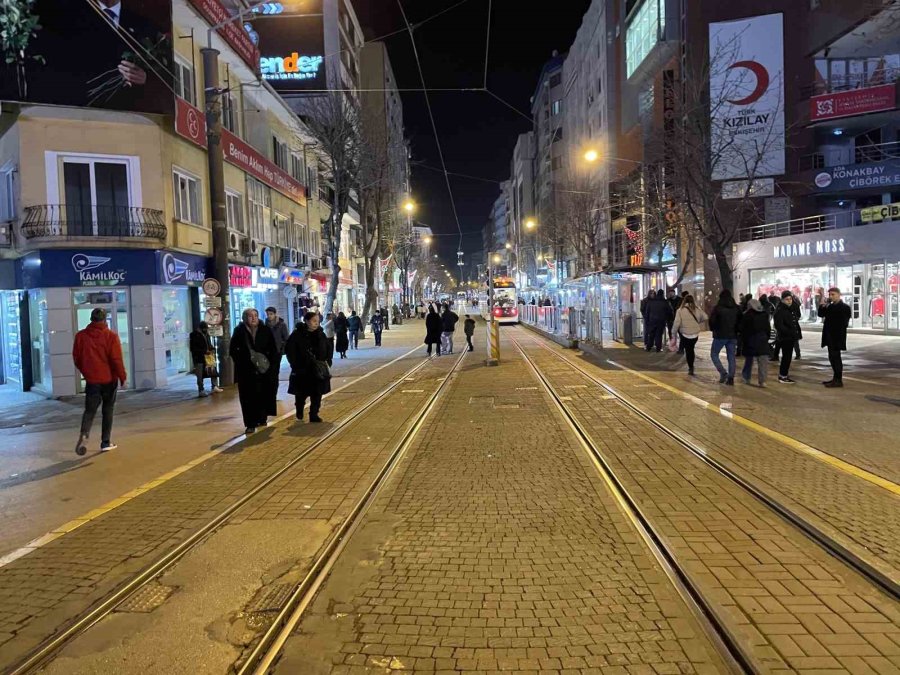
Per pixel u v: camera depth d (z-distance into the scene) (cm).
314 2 4178
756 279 3181
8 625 388
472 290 16500
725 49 3097
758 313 1252
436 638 358
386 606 397
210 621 388
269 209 2566
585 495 611
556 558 464
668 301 2184
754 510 551
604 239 4822
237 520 568
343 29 4625
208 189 1938
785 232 3181
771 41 3136
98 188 1582
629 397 1181
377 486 661
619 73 5069
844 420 907
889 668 315
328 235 2788
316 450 834
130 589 432
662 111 3959
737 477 640
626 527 522
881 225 2508
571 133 6888
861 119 3088
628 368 1666
